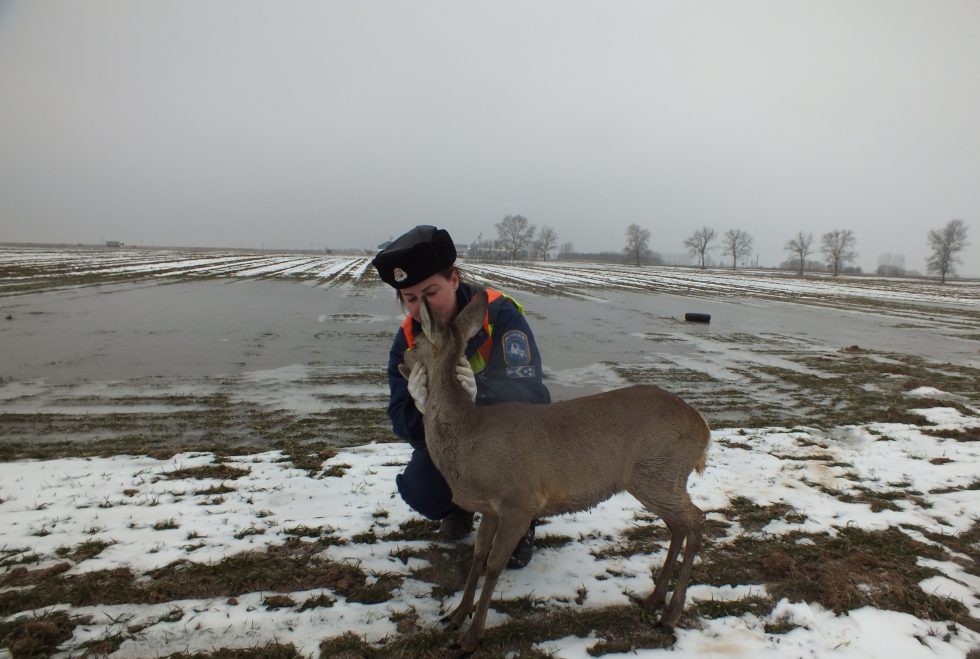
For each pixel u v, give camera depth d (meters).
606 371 10.79
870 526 4.22
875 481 5.12
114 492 4.52
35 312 16.05
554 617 3.11
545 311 21.33
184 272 36.44
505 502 2.84
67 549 3.61
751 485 4.98
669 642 2.94
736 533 4.11
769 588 3.40
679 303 27.39
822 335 17.30
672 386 9.59
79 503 4.30
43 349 11.11
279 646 2.79
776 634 3.02
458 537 3.92
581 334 15.65
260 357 11.05
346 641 2.86
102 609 3.03
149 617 2.98
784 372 11.05
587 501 3.04
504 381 3.53
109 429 6.48
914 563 3.70
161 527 3.95
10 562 3.45
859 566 3.64
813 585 3.41
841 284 58.50
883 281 77.19
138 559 3.52
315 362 10.72
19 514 4.09
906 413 7.71
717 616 3.15
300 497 4.53
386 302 22.33
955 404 8.35
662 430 3.12
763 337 16.39
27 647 2.69
